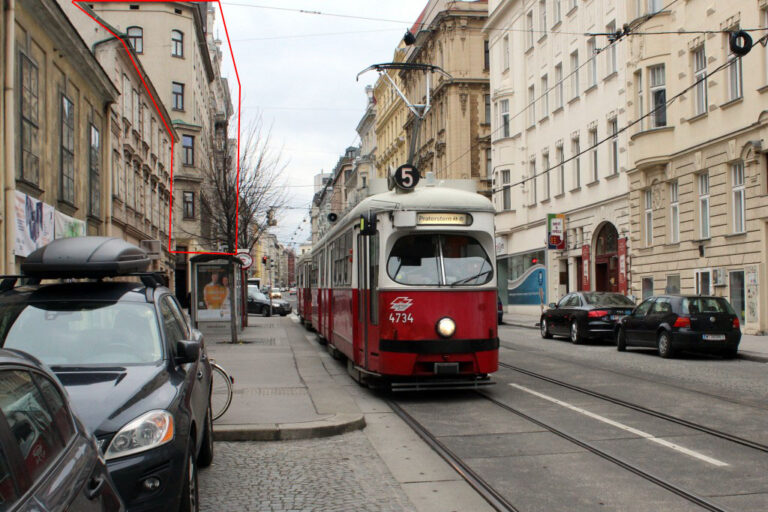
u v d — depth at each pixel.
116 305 6.11
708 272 23.72
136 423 4.53
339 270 14.99
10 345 5.66
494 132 43.16
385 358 10.85
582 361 16.36
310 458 7.46
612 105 30.17
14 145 15.20
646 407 9.97
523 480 6.46
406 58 64.38
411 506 5.81
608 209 30.78
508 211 42.00
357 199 14.23
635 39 27.50
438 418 9.52
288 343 21.72
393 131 71.50
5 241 14.70
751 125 21.44
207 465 7.10
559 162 36.19
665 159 25.98
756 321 21.42
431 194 11.30
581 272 33.84
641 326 18.19
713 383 12.44
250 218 34.47
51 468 2.94
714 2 23.38
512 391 11.69
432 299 10.88
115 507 3.36
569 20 34.44
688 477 6.43
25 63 16.20
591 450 7.55
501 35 43.16
